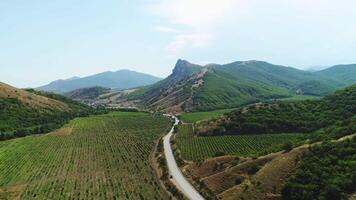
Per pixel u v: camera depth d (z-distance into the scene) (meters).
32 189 132.00
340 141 107.12
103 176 148.25
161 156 178.00
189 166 154.62
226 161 138.88
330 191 88.38
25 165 166.12
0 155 183.62
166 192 127.38
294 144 131.38
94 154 188.25
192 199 118.50
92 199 120.69
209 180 127.81
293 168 105.94
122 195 124.19
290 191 97.19
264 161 121.69
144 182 139.50
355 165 92.44
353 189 87.00
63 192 128.12
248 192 107.19
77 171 156.50
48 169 159.75
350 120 131.50
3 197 122.00
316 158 103.50
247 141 193.12
